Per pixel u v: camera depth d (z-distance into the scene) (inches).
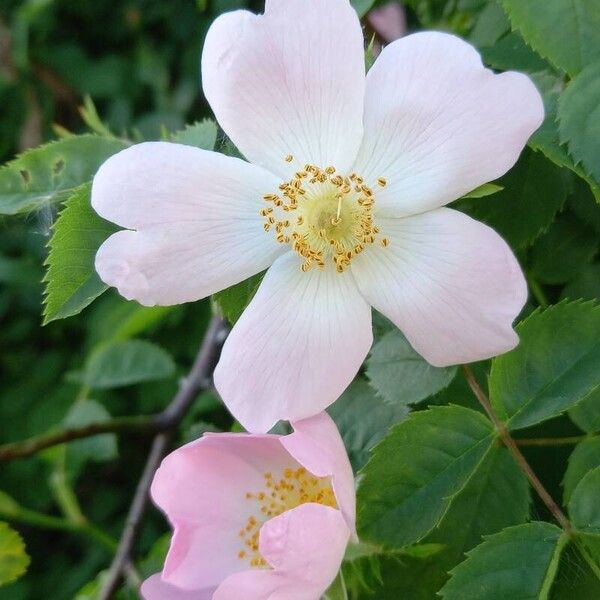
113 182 3.4
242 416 3.5
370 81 3.5
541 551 3.4
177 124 9.8
